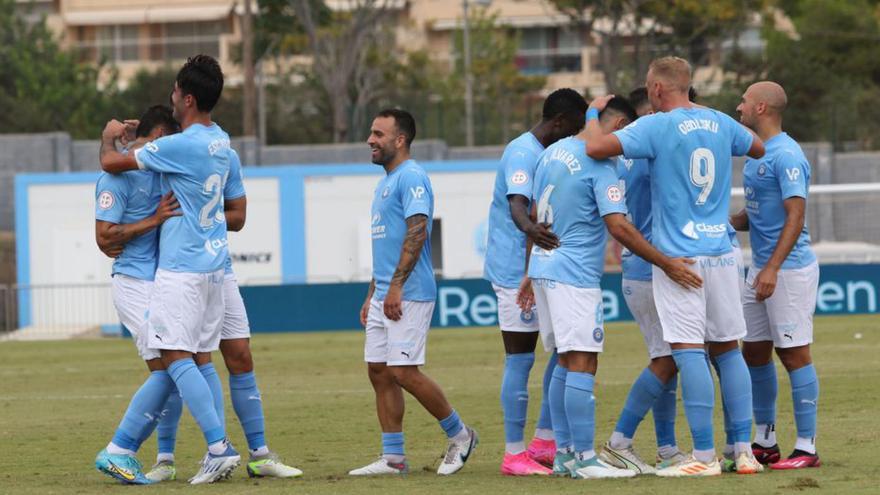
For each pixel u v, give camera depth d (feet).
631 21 597.93
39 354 262.47
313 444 119.44
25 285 323.37
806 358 95.71
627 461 94.07
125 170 93.25
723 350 91.30
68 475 100.73
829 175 448.24
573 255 90.43
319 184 351.05
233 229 99.91
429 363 210.79
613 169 90.12
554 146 92.32
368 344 98.48
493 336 264.93
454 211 349.20
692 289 88.33
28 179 351.46
